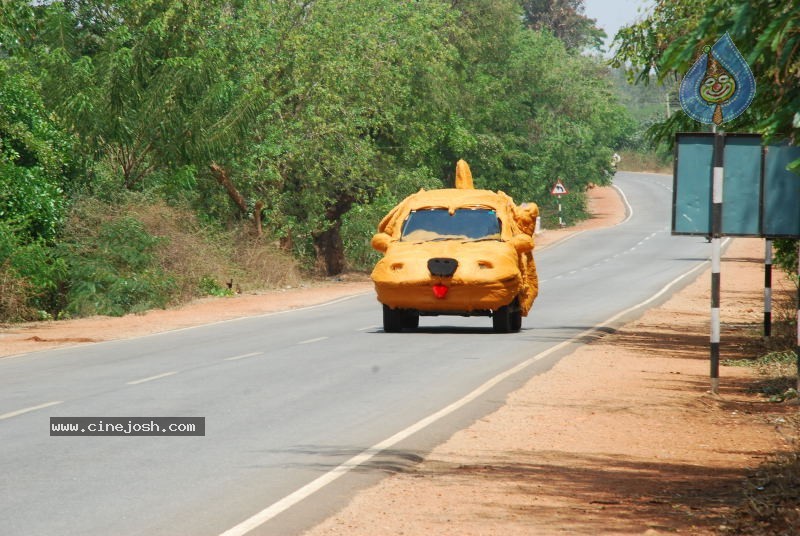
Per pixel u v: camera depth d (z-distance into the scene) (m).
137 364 29.73
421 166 89.12
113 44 59.12
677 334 40.41
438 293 36.94
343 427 19.59
